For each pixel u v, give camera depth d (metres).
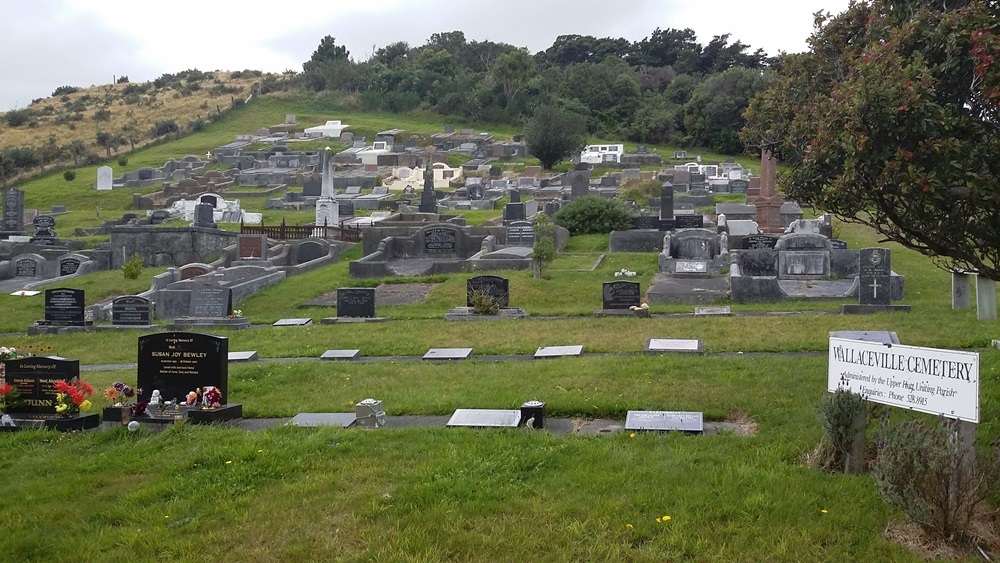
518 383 13.54
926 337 15.92
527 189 63.62
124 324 24.59
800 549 7.09
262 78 147.38
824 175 10.50
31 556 7.84
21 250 40.59
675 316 21.28
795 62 12.89
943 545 7.10
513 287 27.39
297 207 58.75
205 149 96.69
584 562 7.15
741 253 28.55
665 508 7.96
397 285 29.67
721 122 103.12
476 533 7.69
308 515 8.30
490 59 146.50
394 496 8.59
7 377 12.25
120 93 141.62
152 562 7.53
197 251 39.88
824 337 16.66
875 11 11.86
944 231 9.19
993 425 9.60
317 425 11.41
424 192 51.62
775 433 9.96
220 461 9.92
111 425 11.90
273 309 27.27
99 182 71.50
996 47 8.52
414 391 13.57
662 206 40.06
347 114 122.56
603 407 11.67
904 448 7.21
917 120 8.82
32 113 125.75
